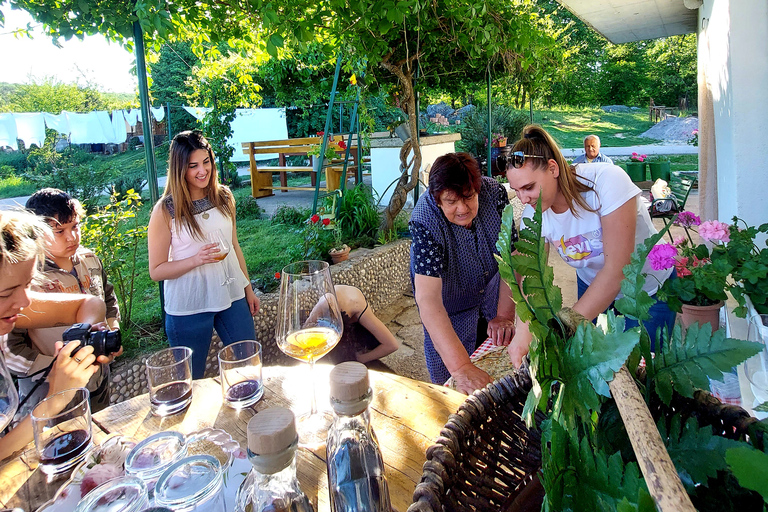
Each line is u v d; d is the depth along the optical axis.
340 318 1.21
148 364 1.34
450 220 1.96
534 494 0.91
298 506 0.67
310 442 1.15
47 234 1.42
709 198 5.14
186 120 16.09
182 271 2.42
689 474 0.68
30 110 18.98
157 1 2.79
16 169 14.30
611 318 0.67
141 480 0.86
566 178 1.83
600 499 0.61
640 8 5.85
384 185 7.07
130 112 9.48
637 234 2.10
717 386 1.68
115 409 1.35
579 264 2.06
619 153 16.86
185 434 1.21
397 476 1.04
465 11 4.54
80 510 0.79
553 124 24.98
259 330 3.65
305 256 4.71
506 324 2.10
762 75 2.39
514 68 6.50
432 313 1.91
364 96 5.65
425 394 1.36
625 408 0.59
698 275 2.11
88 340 1.33
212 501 0.84
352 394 0.67
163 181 13.30
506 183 8.31
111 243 3.39
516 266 0.73
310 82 7.43
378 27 3.78
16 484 1.06
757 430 0.74
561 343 0.73
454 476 0.81
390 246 5.23
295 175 13.67
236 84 8.02
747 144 2.49
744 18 2.40
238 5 3.26
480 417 0.93
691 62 24.97
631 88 26.16
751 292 2.00
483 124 10.55
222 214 2.57
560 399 0.70
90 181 9.66
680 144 19.31
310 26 3.37
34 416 1.09
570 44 20.70
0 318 1.16
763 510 0.60
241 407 1.32
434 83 5.96
